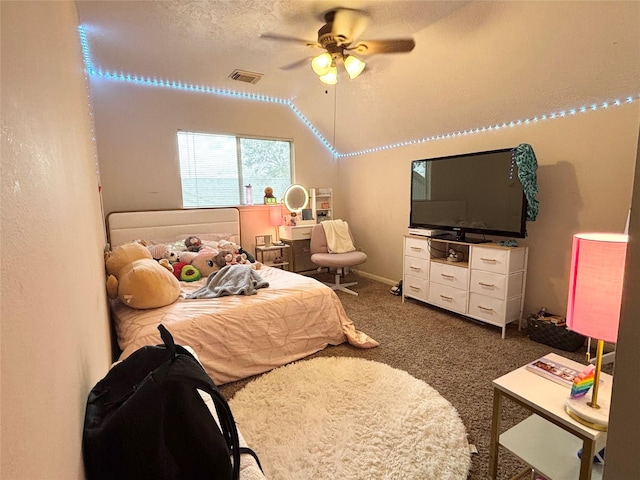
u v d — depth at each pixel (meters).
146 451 0.73
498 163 2.96
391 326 3.12
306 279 2.93
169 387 0.76
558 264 2.82
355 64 2.40
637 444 0.54
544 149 2.84
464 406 1.92
